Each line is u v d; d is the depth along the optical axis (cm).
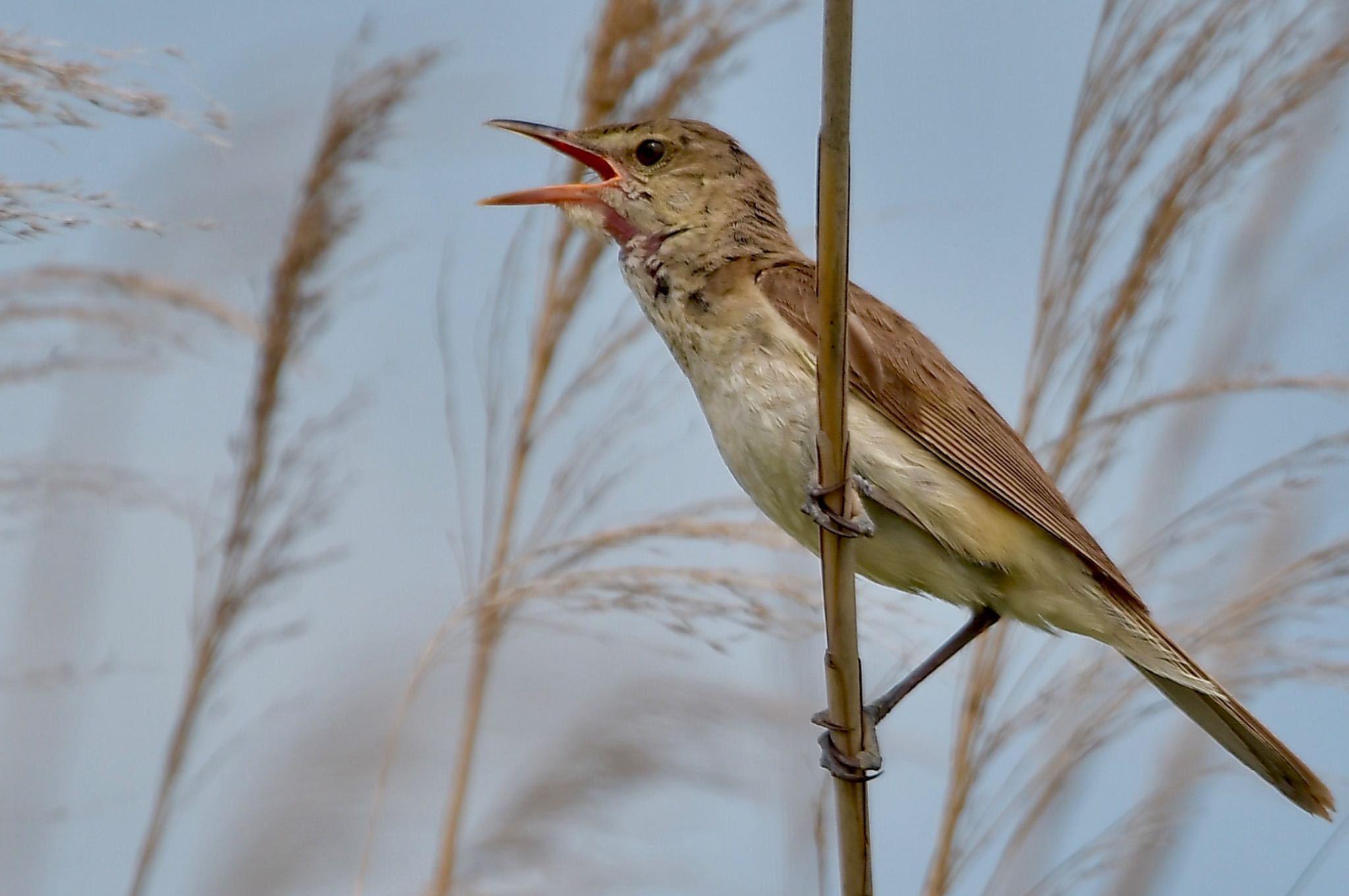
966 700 809
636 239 916
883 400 817
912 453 814
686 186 916
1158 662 801
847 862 638
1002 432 837
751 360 822
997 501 818
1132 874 774
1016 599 831
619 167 929
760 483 820
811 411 795
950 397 833
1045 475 835
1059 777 788
